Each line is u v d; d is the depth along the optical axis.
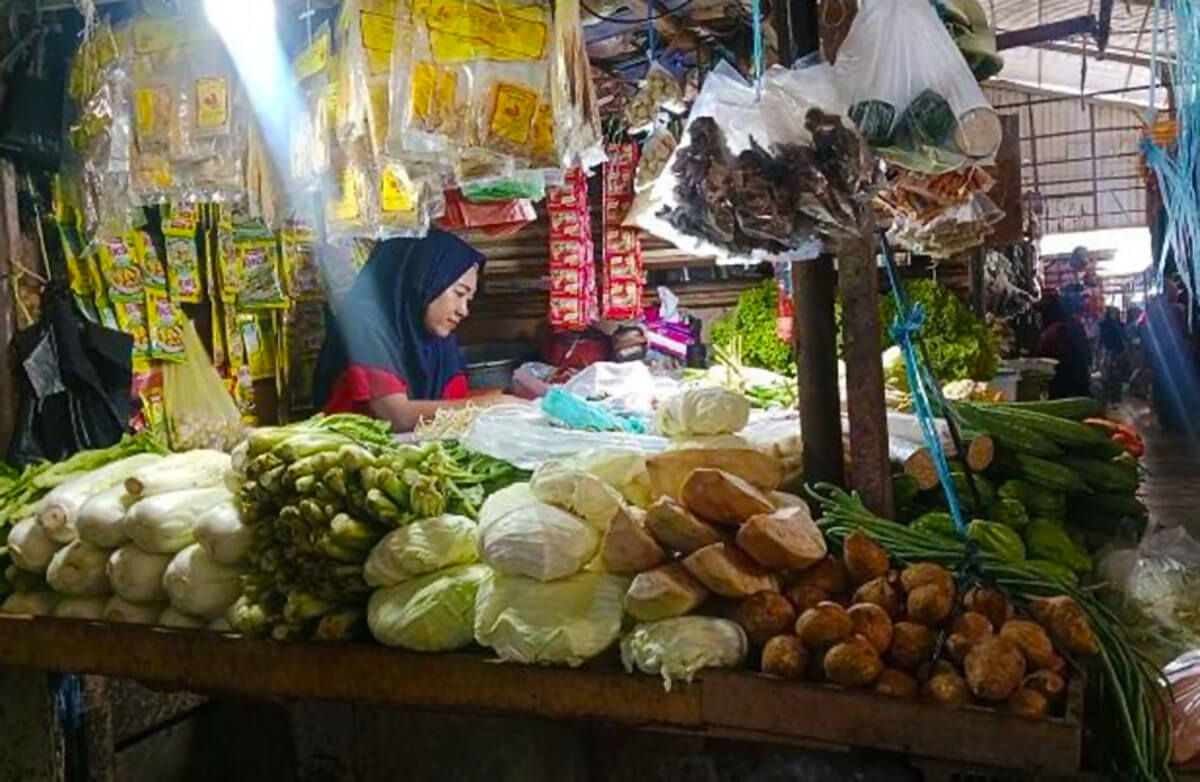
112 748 2.55
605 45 3.77
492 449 2.29
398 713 2.09
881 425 1.96
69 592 2.23
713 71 1.90
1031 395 5.81
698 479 1.74
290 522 1.91
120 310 3.45
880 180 1.76
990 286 7.62
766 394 3.33
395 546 1.88
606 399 3.00
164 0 2.86
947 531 2.06
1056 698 1.51
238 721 2.61
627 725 1.71
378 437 2.20
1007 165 4.19
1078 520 2.48
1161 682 1.74
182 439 3.57
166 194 2.91
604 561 1.80
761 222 1.72
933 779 1.53
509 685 1.79
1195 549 2.37
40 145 3.02
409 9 2.58
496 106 2.61
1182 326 9.72
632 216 2.27
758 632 1.66
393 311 3.68
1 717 2.37
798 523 1.73
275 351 4.26
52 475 2.49
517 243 5.71
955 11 1.99
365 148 2.70
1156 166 2.47
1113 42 9.04
